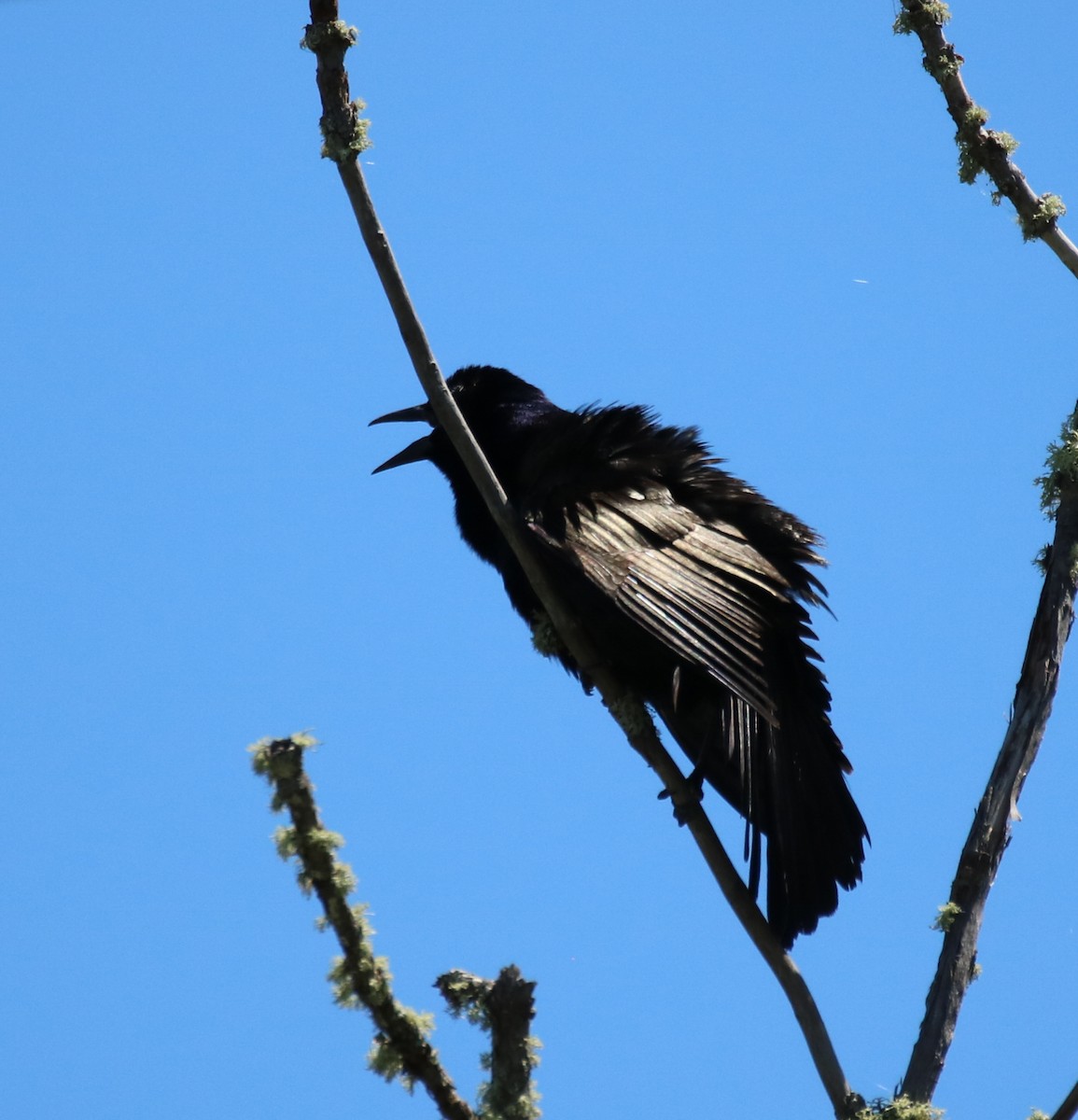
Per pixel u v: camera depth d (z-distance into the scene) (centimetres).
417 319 938
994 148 926
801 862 1019
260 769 705
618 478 1180
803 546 1205
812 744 1067
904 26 949
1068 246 912
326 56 887
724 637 1073
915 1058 782
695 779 1084
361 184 901
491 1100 709
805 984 827
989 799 840
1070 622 878
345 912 704
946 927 814
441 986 737
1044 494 913
